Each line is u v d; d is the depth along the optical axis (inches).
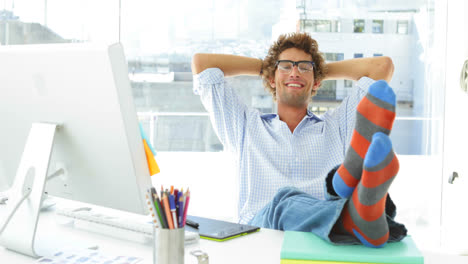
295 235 44.1
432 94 132.3
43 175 40.8
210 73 76.6
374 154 36.2
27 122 44.6
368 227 39.4
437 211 132.9
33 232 39.8
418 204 134.0
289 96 74.4
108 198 42.6
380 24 131.8
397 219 134.9
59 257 39.5
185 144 141.2
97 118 39.8
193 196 136.7
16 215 41.3
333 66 82.7
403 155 134.6
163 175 140.7
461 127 123.6
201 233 46.4
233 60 81.1
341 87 133.7
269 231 49.2
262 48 135.1
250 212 69.9
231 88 77.7
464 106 122.8
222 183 139.3
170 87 138.3
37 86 42.2
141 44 135.3
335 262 38.2
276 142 72.4
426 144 133.6
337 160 72.7
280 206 51.7
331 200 46.4
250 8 134.0
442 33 129.6
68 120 41.5
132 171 40.3
